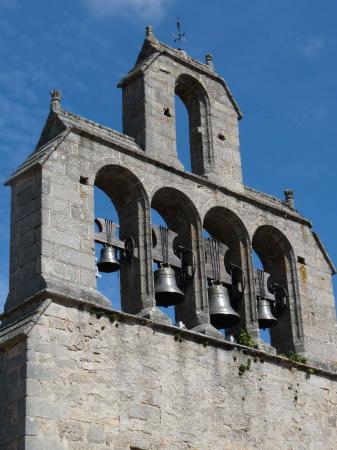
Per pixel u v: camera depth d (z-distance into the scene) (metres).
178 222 42.25
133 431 35.38
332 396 42.72
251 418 39.03
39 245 36.56
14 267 37.25
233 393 38.97
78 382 34.72
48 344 34.47
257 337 41.53
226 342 39.50
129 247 40.00
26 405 33.09
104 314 36.44
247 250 43.16
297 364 41.84
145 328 37.44
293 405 40.88
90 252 37.72
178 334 38.25
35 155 38.88
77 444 33.75
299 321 43.91
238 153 45.34
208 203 42.47
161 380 37.00
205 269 41.31
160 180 41.19
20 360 34.00
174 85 44.19
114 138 40.97
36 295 35.28
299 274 44.97
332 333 44.88
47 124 40.06
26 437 32.62
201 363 38.50
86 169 39.00
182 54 45.25
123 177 40.38
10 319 36.06
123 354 36.38
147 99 42.62
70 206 37.88
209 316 40.56
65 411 33.94
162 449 35.88
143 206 40.28
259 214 44.47
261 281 43.81
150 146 41.78
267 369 40.69
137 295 39.16
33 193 37.78
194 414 37.31
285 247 45.12
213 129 44.81
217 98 45.78
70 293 36.06
